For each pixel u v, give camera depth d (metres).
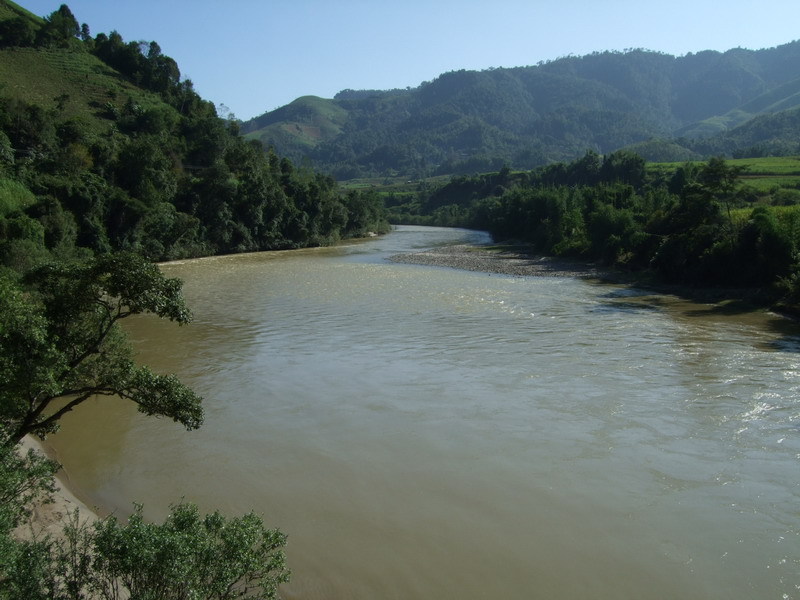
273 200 89.50
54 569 7.95
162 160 76.94
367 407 20.23
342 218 102.19
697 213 48.09
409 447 17.00
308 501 14.20
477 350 27.38
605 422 18.42
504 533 12.73
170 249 72.06
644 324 32.78
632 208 71.00
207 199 81.75
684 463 15.60
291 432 18.27
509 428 18.16
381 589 11.04
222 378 23.64
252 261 71.69
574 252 69.12
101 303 11.59
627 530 12.72
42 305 11.46
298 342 29.34
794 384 21.56
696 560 11.66
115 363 11.95
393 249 87.25
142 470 15.93
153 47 131.12
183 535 7.61
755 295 38.88
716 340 28.73
